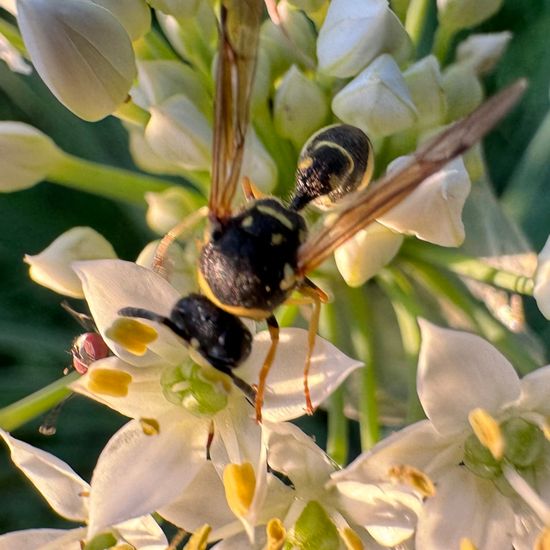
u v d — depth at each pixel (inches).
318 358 2.6
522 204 3.5
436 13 3.6
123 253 3.7
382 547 2.7
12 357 3.8
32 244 3.7
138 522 2.7
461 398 2.6
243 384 2.6
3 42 3.0
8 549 2.8
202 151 2.8
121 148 3.7
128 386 2.7
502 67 3.6
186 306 2.6
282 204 2.7
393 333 3.1
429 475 2.6
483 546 2.6
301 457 2.7
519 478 2.6
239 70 2.6
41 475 2.8
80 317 3.0
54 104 3.7
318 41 2.9
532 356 3.0
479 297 3.0
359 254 2.8
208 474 2.7
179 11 2.9
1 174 2.9
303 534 2.7
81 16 2.7
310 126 2.9
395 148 2.9
